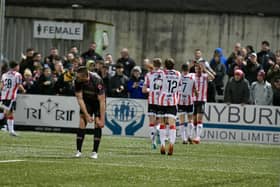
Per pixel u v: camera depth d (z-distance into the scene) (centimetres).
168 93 4797
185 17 9800
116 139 6006
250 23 9631
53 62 6912
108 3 9938
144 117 6431
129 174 3553
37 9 9906
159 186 3198
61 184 3170
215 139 6362
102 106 4272
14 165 3759
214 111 6353
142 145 5469
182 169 3850
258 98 6328
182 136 5891
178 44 9819
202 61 5969
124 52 6900
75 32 7619
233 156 4825
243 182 3403
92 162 4044
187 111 5897
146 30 9894
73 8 9906
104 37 7738
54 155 4400
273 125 6303
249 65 6488
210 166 4081
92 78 4262
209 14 9731
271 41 9594
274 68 6362
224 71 6631
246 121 6325
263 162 4456
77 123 6544
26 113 6619
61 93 6625
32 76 6850
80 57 6719
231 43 9688
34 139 5681
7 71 6444
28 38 7756
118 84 6512
